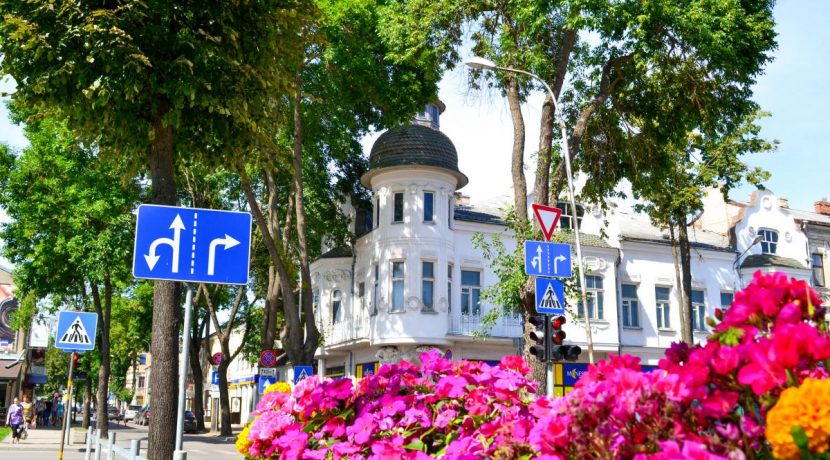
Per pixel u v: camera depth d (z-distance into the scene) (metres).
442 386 4.16
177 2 8.52
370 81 22.05
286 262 23.55
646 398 2.36
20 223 27.56
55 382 60.16
